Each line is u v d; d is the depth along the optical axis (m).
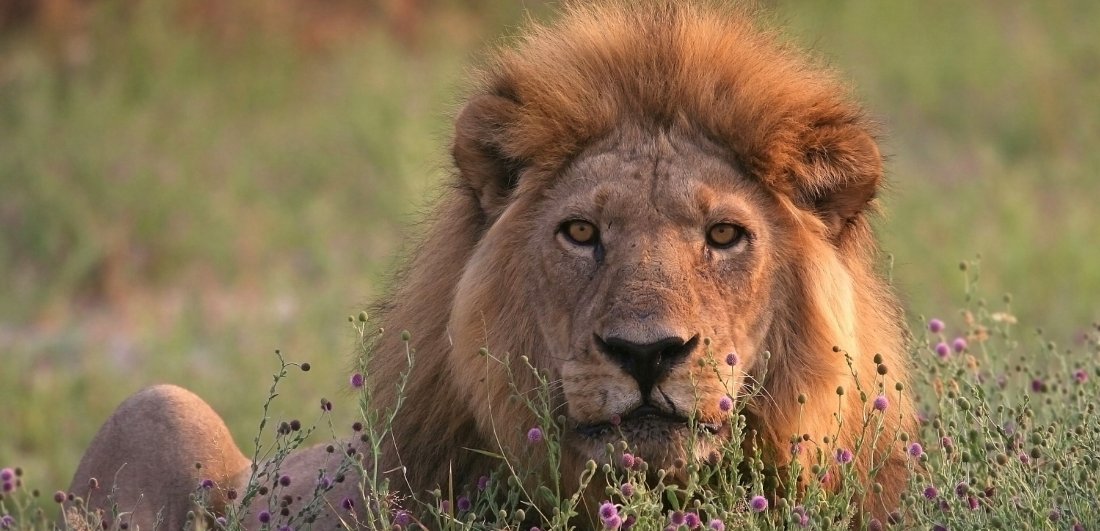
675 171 8.94
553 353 8.88
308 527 9.47
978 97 32.38
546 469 9.01
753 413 9.01
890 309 9.92
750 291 8.84
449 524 8.68
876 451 9.38
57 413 17.30
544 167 9.16
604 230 8.82
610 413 8.45
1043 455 9.26
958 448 9.11
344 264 24.05
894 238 22.36
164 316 22.14
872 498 9.38
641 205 8.82
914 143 30.41
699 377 8.44
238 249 24.72
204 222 25.23
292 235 25.36
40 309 22.44
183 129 28.94
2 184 26.19
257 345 19.72
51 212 24.91
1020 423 9.56
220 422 11.77
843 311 9.16
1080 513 8.61
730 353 8.59
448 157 10.16
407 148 27.53
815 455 9.09
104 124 28.39
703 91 9.17
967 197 25.72
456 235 9.67
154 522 11.20
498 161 9.47
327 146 28.78
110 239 24.12
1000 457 8.71
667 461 8.52
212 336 20.78
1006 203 24.62
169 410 11.54
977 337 11.27
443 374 9.38
